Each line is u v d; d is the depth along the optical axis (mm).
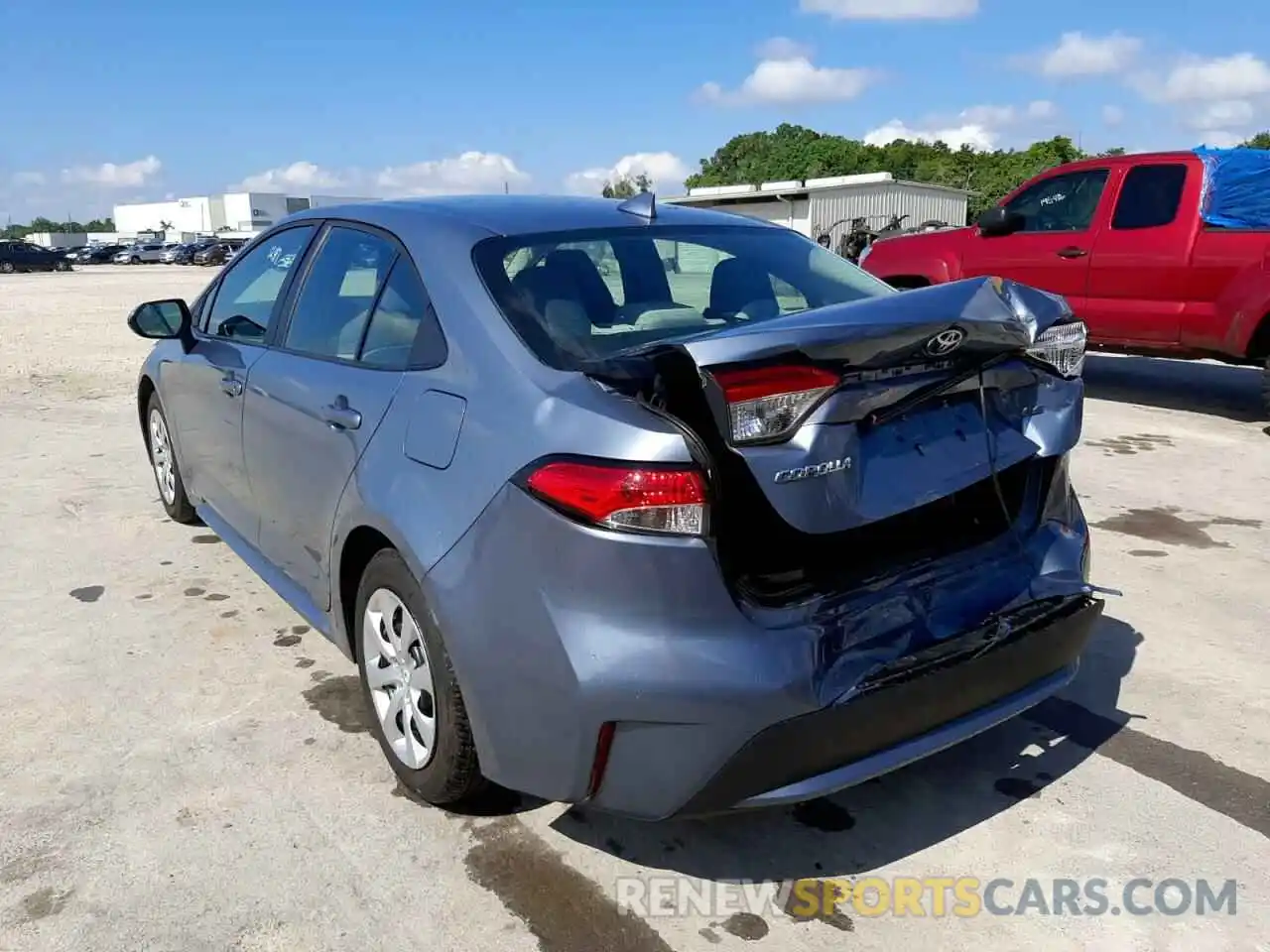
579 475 2328
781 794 2395
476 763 2752
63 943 2467
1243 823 2918
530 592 2412
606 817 2973
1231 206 7754
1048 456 2947
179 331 4730
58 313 20266
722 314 3115
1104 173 8516
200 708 3598
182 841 2852
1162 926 2520
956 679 2564
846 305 2553
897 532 2744
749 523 2418
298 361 3592
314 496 3355
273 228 4312
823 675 2389
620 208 3484
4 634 4203
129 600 4566
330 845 2840
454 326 2852
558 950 2455
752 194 42031
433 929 2521
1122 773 3170
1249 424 7902
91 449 7422
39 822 2938
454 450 2650
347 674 3857
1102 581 4723
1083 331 2959
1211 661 3912
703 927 2527
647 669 2297
